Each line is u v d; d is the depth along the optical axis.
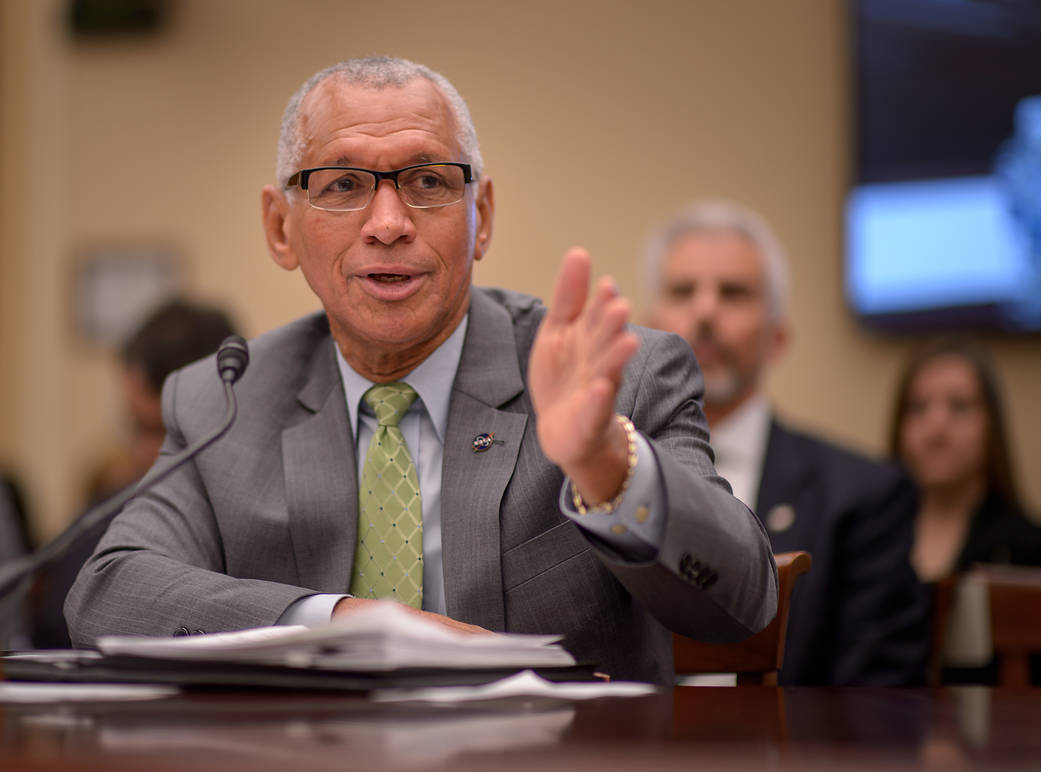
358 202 1.52
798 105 4.62
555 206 4.86
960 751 0.71
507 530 1.46
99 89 5.52
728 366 2.89
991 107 4.26
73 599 1.44
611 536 1.13
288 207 1.62
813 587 2.49
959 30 4.30
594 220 4.82
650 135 4.79
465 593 1.44
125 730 0.77
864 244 4.40
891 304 4.35
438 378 1.59
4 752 0.68
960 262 4.27
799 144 4.61
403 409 1.58
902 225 4.35
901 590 2.51
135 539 1.51
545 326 1.06
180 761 0.64
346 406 1.62
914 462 3.55
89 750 0.68
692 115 4.74
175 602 1.34
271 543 1.53
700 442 1.45
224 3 5.39
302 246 1.56
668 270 3.01
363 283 1.51
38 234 5.57
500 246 4.89
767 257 2.99
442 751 0.68
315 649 0.97
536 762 0.65
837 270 4.50
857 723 0.85
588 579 1.44
